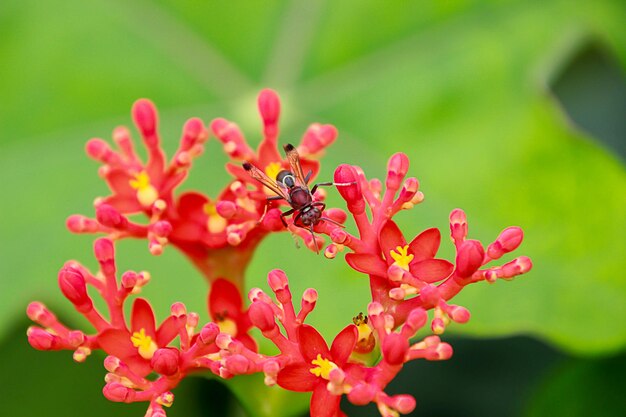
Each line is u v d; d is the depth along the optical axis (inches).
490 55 11.9
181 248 9.6
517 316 10.6
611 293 10.7
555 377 10.9
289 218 9.4
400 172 9.0
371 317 8.6
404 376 12.0
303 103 12.0
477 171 11.4
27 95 12.2
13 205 11.7
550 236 11.0
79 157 11.9
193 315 8.9
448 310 8.6
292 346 8.7
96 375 11.5
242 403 9.4
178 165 9.6
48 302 11.2
